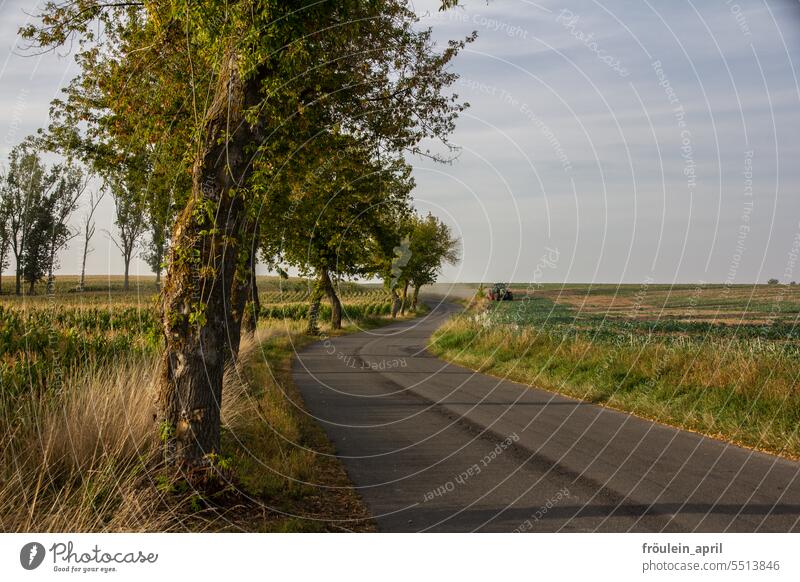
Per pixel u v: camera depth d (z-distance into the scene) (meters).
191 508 5.37
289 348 24.97
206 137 6.06
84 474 5.40
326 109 11.62
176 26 9.89
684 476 6.70
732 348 12.16
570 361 15.20
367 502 6.09
